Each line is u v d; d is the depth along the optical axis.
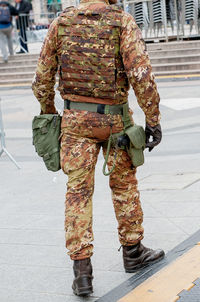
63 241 6.29
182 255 5.44
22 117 16.23
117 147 4.76
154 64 23.70
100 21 4.61
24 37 29.09
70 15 4.71
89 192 4.80
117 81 4.71
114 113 4.72
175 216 6.73
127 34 4.55
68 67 4.71
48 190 8.59
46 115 4.96
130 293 4.77
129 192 5.06
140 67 4.53
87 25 4.64
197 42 24.48
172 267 5.18
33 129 4.99
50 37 4.79
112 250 5.86
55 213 7.36
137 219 5.13
